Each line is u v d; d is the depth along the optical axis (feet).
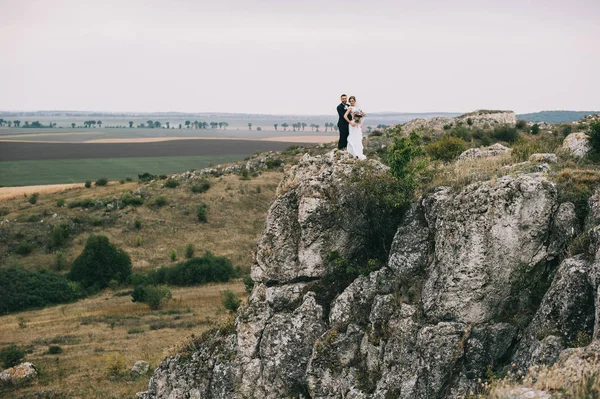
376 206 62.18
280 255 65.57
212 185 350.64
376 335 53.11
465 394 45.52
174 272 247.09
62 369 140.87
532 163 58.54
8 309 217.36
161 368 73.46
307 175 67.82
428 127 280.10
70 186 440.45
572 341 41.57
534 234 47.88
